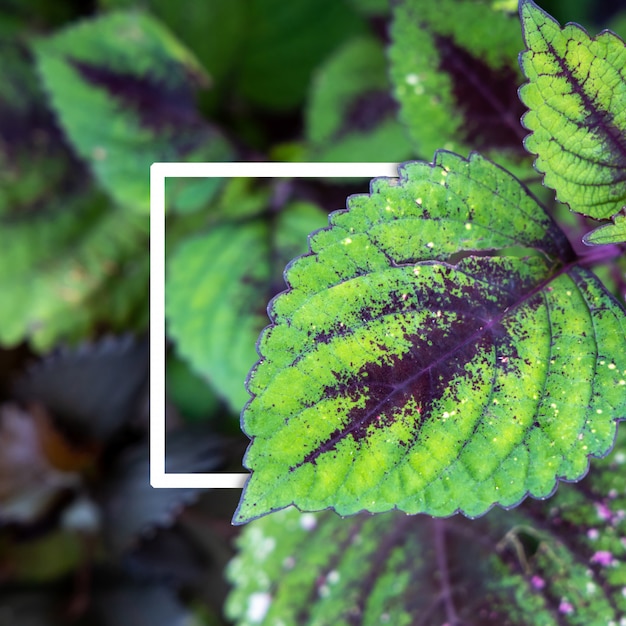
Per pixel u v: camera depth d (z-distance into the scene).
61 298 0.66
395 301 0.38
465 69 0.46
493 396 0.38
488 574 0.46
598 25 0.55
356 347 0.38
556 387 0.38
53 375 0.63
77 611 0.62
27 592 0.62
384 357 0.38
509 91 0.45
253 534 0.48
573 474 0.38
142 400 0.65
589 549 0.45
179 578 0.62
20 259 0.66
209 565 0.62
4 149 0.66
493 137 0.46
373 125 0.56
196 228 0.60
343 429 0.38
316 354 0.38
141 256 0.67
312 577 0.47
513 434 0.38
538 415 0.38
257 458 0.37
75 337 0.65
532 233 0.40
